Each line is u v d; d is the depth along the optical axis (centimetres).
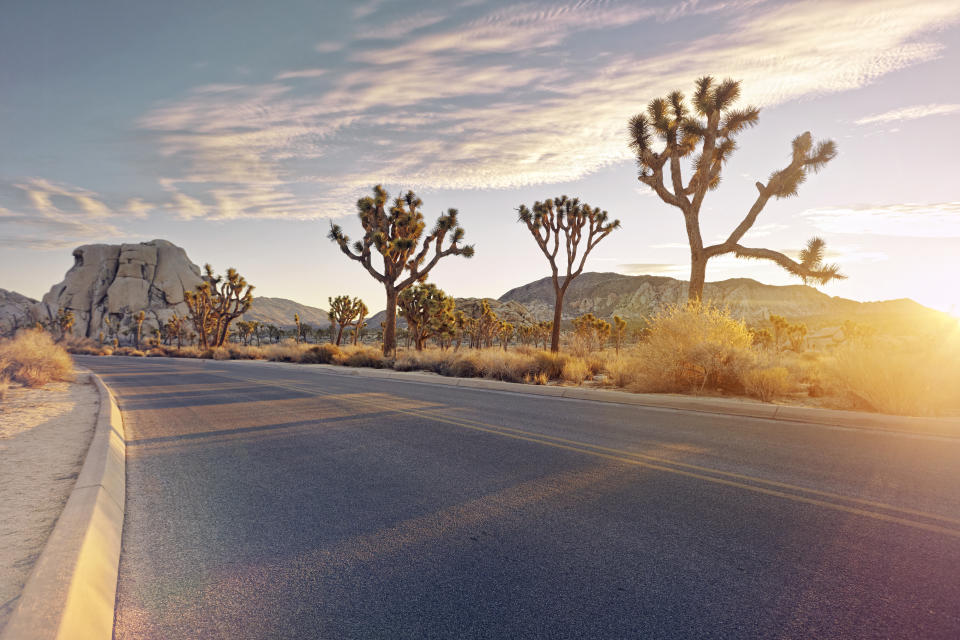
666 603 281
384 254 2627
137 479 553
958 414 844
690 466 571
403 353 2527
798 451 637
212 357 4269
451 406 1082
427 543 369
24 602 251
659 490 484
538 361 1773
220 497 487
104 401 1089
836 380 1028
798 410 888
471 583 308
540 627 259
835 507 432
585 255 2708
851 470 548
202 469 592
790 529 385
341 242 2716
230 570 331
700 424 838
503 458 618
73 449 637
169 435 801
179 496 491
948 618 262
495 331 8625
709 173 1670
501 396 1273
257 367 2792
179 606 286
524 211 2708
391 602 287
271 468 591
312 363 3028
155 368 2731
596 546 359
